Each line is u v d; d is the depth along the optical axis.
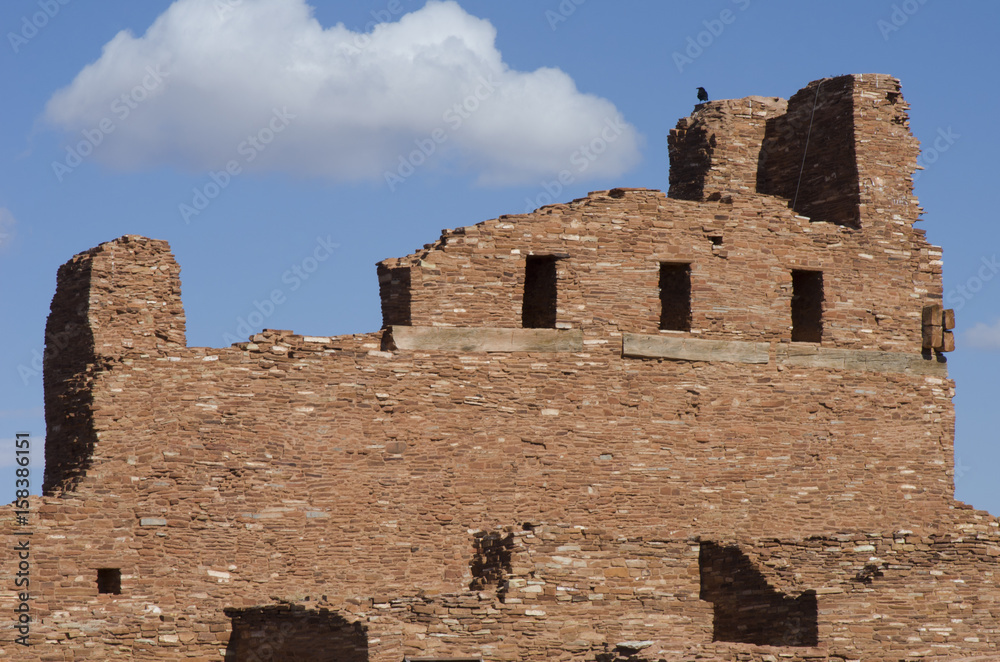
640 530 74.56
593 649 63.34
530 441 73.31
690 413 76.56
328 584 69.00
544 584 63.75
